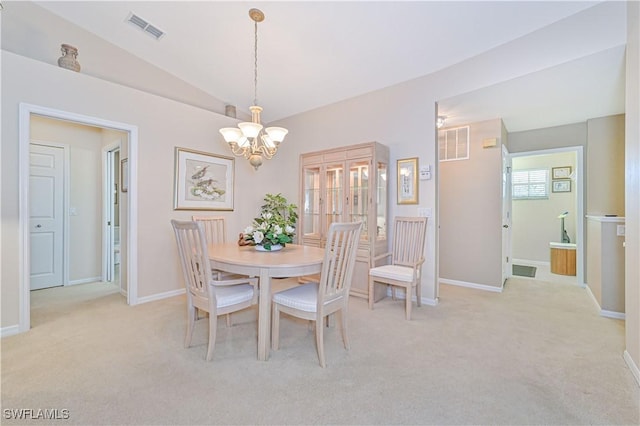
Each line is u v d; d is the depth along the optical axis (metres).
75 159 4.02
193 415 1.49
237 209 4.29
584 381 1.78
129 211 3.18
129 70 3.38
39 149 3.72
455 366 1.96
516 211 6.00
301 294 2.18
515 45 2.62
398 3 2.41
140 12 2.85
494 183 3.85
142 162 3.26
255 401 1.60
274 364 1.98
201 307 2.11
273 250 2.54
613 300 2.86
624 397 1.63
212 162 3.95
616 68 2.44
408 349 2.20
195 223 1.94
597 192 3.73
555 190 5.61
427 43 2.81
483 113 3.59
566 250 4.78
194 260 2.08
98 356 2.06
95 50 3.14
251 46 3.17
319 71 3.49
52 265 3.84
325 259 1.94
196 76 3.77
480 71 2.86
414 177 3.38
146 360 2.01
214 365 1.96
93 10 2.86
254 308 3.11
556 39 2.39
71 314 2.88
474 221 4.01
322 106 4.25
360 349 2.20
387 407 1.56
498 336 2.43
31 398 1.60
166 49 3.33
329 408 1.55
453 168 4.19
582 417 1.48
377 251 3.38
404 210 3.47
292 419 1.47
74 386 1.71
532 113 3.58
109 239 4.21
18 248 2.44
